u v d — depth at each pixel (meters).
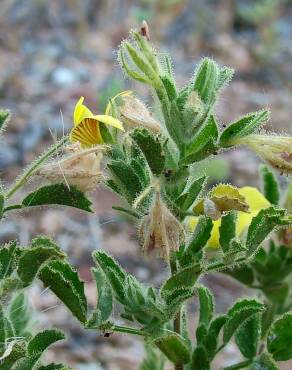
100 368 0.31
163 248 0.14
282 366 0.25
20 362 0.15
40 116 0.50
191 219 0.17
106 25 0.67
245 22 0.68
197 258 0.15
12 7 0.69
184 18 0.69
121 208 0.15
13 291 0.15
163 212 0.14
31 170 0.14
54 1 0.69
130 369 0.31
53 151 0.15
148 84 0.15
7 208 0.14
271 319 0.19
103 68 0.58
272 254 0.19
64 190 0.14
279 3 0.72
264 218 0.15
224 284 0.37
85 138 0.15
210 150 0.14
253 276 0.19
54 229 0.39
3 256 0.15
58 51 0.62
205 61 0.14
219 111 0.52
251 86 0.58
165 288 0.15
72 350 0.32
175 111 0.14
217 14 0.68
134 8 0.65
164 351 0.16
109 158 0.15
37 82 0.55
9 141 0.46
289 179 0.16
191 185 0.15
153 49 0.15
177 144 0.14
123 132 0.15
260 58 0.61
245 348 0.17
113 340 0.33
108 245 0.38
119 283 0.15
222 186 0.15
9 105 0.51
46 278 0.15
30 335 0.17
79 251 0.38
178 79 0.57
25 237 0.37
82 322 0.15
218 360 0.31
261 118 0.15
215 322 0.17
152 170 0.14
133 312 0.15
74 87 0.54
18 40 0.64
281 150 0.14
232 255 0.15
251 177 0.44
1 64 0.58
